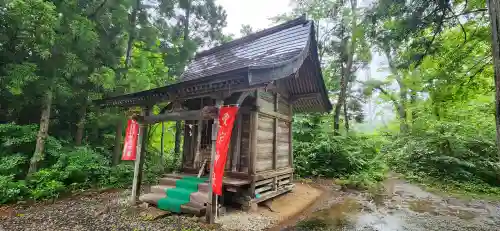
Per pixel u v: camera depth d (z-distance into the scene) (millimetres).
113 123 9562
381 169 11703
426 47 5492
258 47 7121
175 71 12719
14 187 6152
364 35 6359
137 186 6258
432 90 6301
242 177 6316
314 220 5859
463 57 5949
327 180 11031
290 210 6402
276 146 7316
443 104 6621
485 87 6387
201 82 4762
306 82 7895
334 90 15445
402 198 8133
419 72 7734
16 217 5180
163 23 12023
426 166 11156
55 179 7066
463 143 10641
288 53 5496
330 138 12406
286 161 8242
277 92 7508
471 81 6145
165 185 6535
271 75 4379
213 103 7348
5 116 8141
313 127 13422
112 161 9664
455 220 5992
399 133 14734
